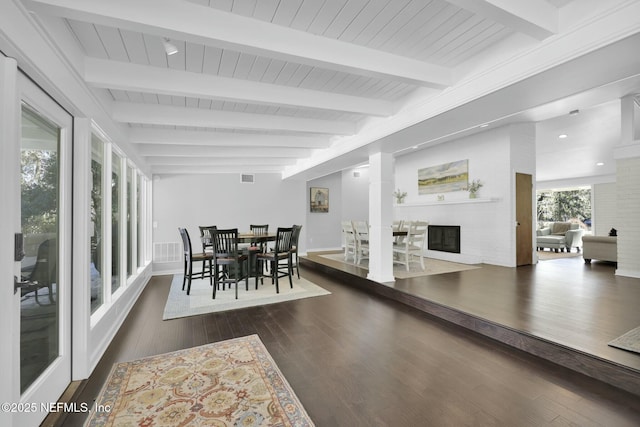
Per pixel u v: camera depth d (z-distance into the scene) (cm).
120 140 352
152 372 219
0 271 132
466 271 531
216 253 421
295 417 169
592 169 891
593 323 273
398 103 356
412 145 425
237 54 250
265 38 213
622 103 465
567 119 555
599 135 642
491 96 260
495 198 589
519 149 590
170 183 673
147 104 342
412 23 220
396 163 859
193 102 344
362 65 247
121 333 298
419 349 257
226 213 715
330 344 268
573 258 720
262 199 747
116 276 363
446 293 384
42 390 169
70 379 208
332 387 200
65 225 203
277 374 216
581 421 166
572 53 199
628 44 182
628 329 258
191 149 525
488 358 241
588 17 192
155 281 549
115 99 326
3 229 134
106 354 251
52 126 196
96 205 294
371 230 479
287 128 406
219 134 463
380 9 203
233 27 203
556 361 232
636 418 168
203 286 500
